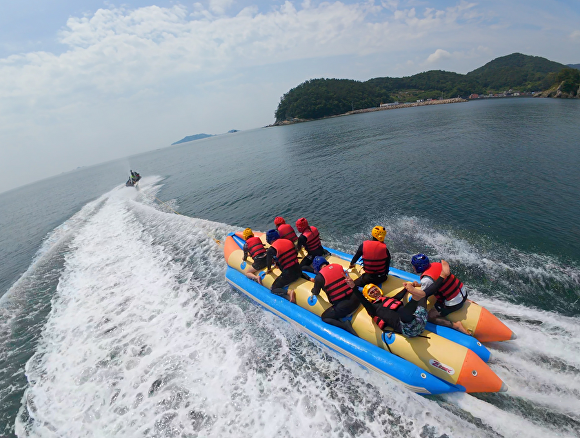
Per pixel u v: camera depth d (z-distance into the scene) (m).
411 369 3.43
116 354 4.70
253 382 3.77
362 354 3.78
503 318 4.23
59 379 4.40
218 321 5.10
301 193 12.97
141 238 9.90
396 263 6.13
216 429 3.24
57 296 6.97
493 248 6.22
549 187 9.05
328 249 6.05
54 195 34.47
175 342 4.74
